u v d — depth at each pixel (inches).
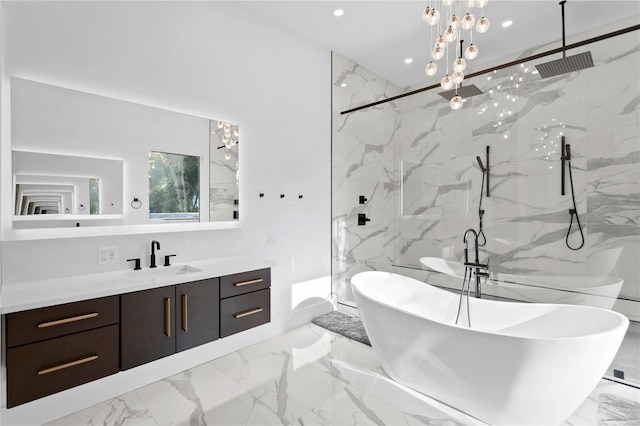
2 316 62.9
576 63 99.0
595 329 77.7
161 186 93.4
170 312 79.7
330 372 91.0
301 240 130.3
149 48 90.0
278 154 122.3
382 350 86.7
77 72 78.0
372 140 159.8
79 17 78.1
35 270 73.9
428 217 145.8
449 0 65.2
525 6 106.8
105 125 82.8
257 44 115.3
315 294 135.4
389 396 79.6
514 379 63.9
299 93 129.3
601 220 110.7
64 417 70.7
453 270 137.9
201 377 88.1
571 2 103.8
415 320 76.2
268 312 103.3
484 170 133.0
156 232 92.4
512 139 127.5
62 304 63.6
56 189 75.8
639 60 107.1
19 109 70.6
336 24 121.0
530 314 90.0
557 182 118.6
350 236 149.5
